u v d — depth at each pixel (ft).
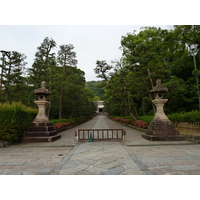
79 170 12.71
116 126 64.64
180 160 15.20
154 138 26.35
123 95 57.16
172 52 62.03
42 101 30.27
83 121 92.58
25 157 17.06
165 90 28.86
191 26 44.37
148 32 59.98
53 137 27.68
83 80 78.74
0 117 24.68
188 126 29.19
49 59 51.67
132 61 43.39
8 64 52.90
